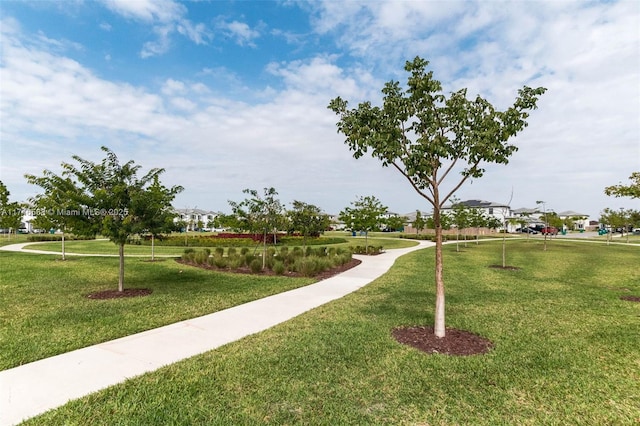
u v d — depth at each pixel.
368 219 22.53
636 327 6.15
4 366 4.23
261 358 4.60
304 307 7.54
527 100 5.02
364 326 6.07
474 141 4.99
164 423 3.14
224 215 20.67
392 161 5.32
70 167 8.19
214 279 11.02
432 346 5.15
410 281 10.99
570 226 71.69
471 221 28.64
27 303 7.48
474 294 8.96
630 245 29.31
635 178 10.91
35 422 3.08
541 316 6.83
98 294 8.44
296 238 32.34
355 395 3.68
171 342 5.21
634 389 3.90
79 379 3.93
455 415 3.34
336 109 5.65
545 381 4.06
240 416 3.26
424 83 5.13
